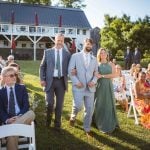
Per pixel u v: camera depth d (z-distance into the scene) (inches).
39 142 309.7
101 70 347.9
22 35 2129.7
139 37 1689.2
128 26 1715.1
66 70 334.3
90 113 336.2
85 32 2268.7
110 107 347.3
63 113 421.1
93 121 360.8
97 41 874.8
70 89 644.1
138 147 305.9
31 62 1525.6
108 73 348.5
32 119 254.4
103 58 351.3
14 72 271.7
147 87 402.6
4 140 242.7
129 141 321.4
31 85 698.2
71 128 353.1
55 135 330.0
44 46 2198.6
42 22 2177.7
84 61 331.9
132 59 1242.0
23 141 257.0
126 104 450.3
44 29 2176.4
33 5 2271.2
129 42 1690.5
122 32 1711.4
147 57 1732.3
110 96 348.8
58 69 330.6
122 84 478.6
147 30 1683.1
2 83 271.7
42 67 334.3
